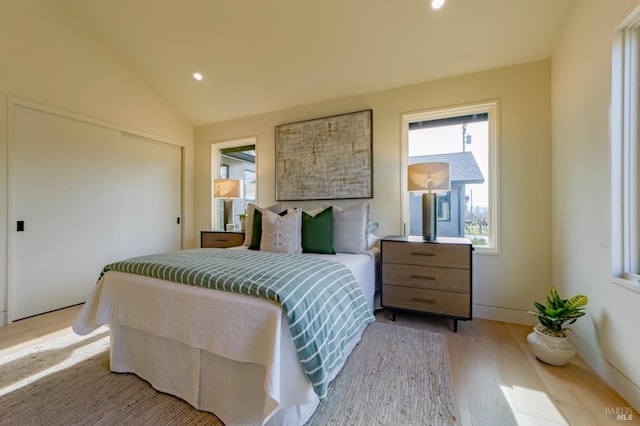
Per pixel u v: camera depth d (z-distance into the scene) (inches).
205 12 98.6
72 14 112.5
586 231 71.3
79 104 116.0
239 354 48.6
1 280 96.3
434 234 96.8
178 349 58.1
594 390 59.6
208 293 53.9
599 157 65.4
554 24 83.5
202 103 148.6
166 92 145.6
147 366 63.2
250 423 48.7
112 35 118.2
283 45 105.8
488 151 104.1
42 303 106.7
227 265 62.8
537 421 50.9
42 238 106.7
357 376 64.2
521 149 96.7
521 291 97.0
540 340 71.3
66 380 63.6
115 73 128.3
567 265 81.9
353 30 95.7
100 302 67.1
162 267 62.3
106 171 127.3
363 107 122.2
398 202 115.6
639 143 59.0
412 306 94.8
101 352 76.6
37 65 103.7
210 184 164.1
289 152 137.3
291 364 47.0
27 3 100.8
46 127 107.3
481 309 101.8
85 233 120.0
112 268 69.3
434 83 109.3
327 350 50.1
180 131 160.7
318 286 56.5
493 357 73.4
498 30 87.6
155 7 100.8
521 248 97.0
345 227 103.3
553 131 91.1
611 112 60.7
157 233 150.7
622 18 57.1
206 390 54.4
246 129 152.0
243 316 49.3
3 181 96.7
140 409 54.4
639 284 53.9
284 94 130.9
